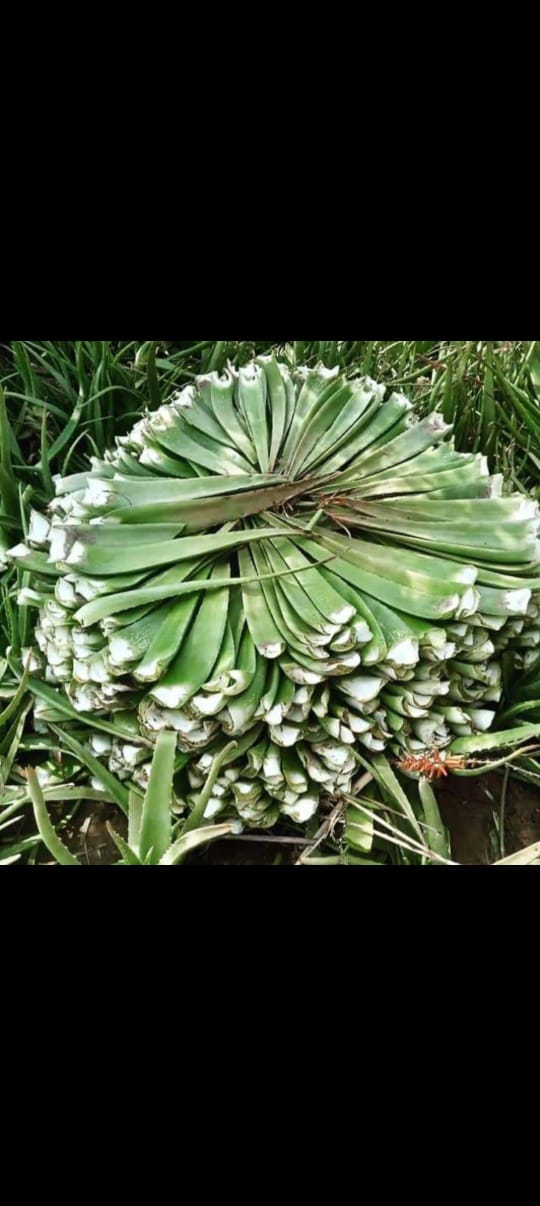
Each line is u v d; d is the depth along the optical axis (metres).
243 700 1.64
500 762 1.70
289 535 1.86
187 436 2.06
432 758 1.66
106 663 1.66
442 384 2.58
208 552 1.78
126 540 1.79
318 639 1.65
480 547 1.88
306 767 1.70
